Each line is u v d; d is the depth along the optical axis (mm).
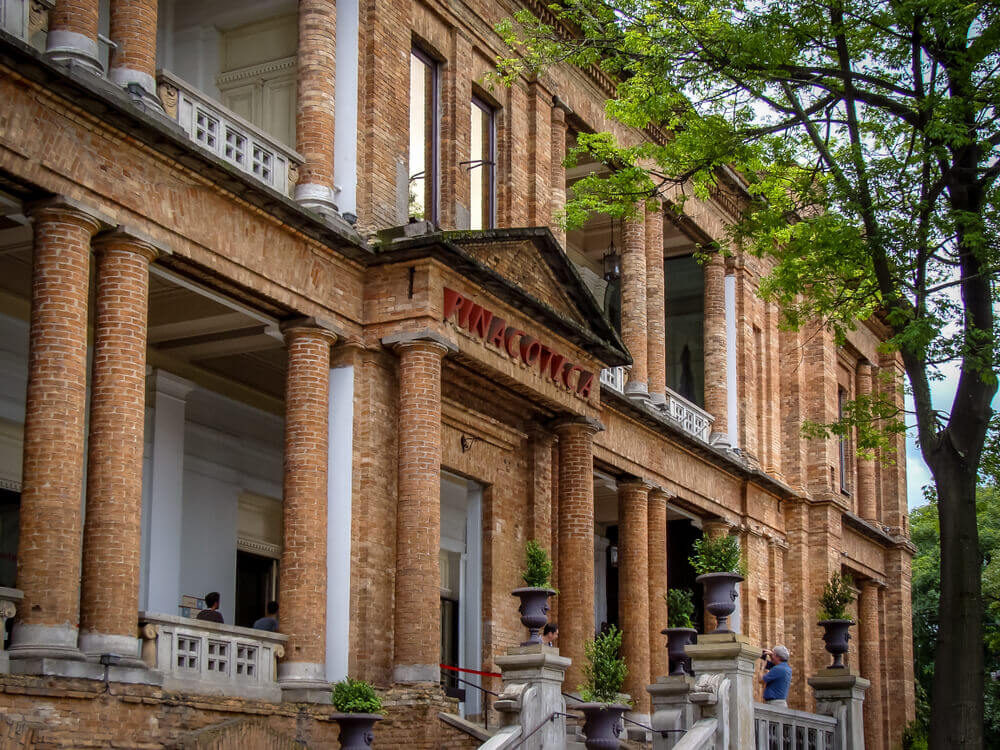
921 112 20141
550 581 26484
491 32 27078
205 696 17891
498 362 23859
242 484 26297
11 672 15508
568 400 26281
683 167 22891
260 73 23859
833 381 43219
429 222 22391
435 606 21531
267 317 21203
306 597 20297
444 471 24469
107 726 16219
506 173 27484
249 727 18250
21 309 22281
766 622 38125
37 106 16531
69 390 16422
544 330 25203
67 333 16547
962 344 19688
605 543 39062
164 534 23594
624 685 30000
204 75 24250
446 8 25562
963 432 19703
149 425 23719
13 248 19906
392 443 22297
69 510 16156
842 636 22719
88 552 16922
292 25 23766
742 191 36906
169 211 18516
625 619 30547
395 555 21922
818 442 41719
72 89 16688
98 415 17312
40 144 16562
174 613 23609
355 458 21750
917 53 20344
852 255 20734
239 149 20797
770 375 39844
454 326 22609
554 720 17672
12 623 16250
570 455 26797
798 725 20438
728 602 18672
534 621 18375
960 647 19062
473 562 25375
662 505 32375
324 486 21000
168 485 23828
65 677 15703
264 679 19578
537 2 28219
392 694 20906
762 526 38031
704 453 34406
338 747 19875
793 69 20953
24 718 15211
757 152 21797
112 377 17391
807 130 21203
